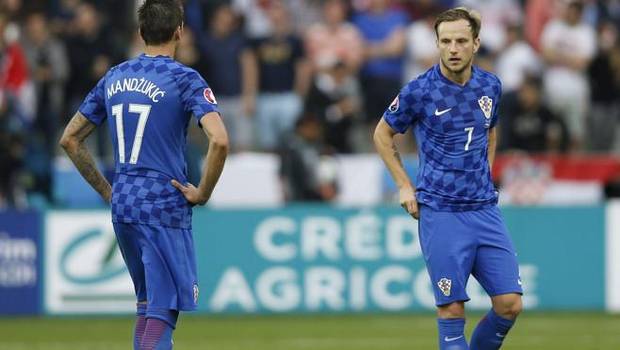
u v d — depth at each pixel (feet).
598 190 181.57
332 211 158.71
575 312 160.35
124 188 80.89
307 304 158.71
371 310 159.12
